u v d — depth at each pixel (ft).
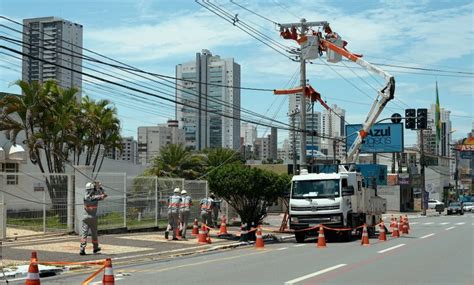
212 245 72.43
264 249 71.05
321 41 105.19
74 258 55.77
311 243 81.61
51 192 74.43
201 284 40.32
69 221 75.10
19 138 114.73
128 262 55.36
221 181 83.56
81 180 75.15
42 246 63.72
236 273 46.47
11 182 87.04
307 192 82.28
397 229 94.32
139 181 86.69
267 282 41.24
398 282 41.52
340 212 80.28
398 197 248.32
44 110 103.14
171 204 77.15
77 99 119.75
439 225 133.18
